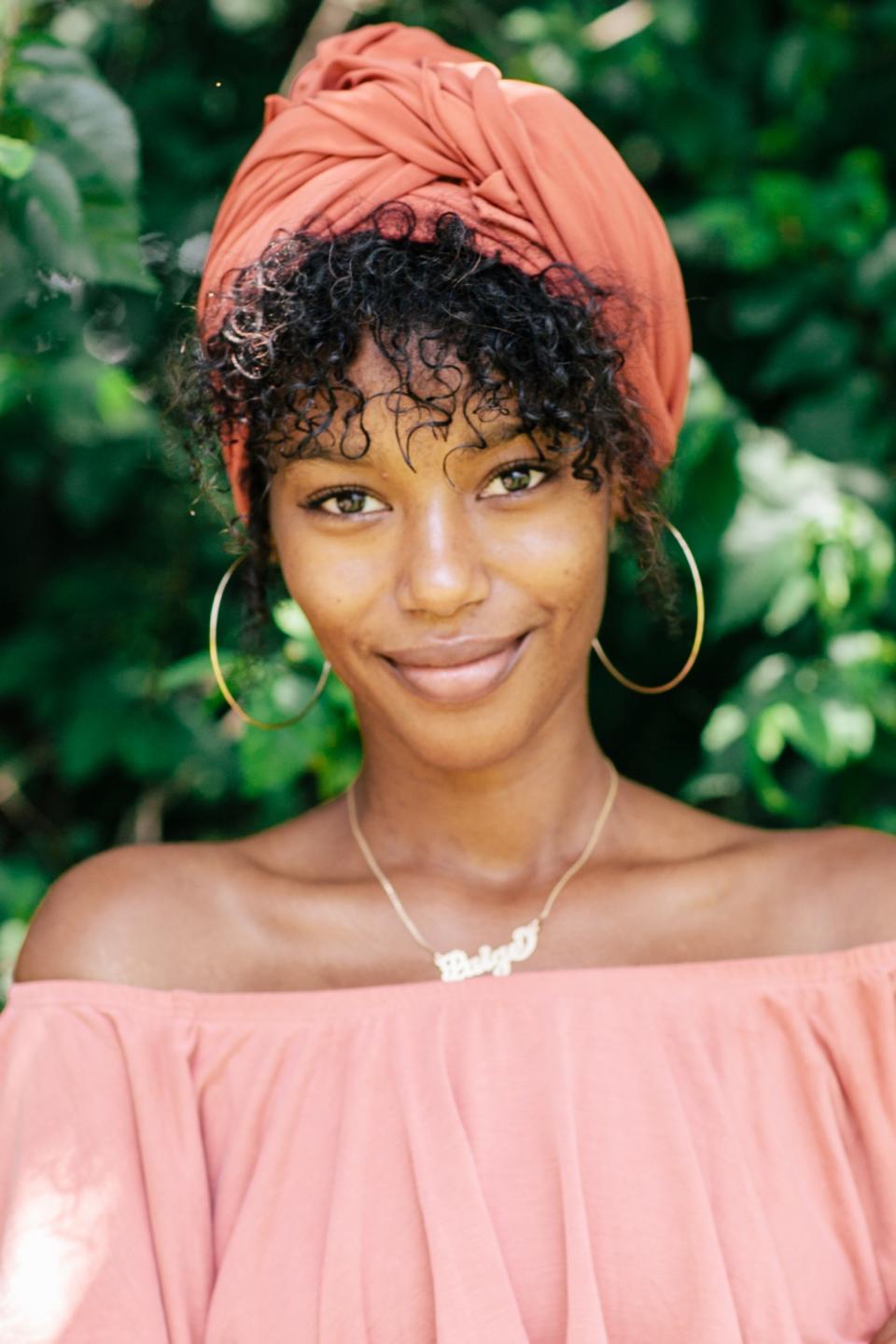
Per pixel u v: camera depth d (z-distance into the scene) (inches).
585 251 50.9
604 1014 52.0
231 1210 51.7
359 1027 52.4
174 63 92.4
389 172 50.3
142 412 79.0
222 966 54.4
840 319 85.0
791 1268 50.7
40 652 91.2
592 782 56.3
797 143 87.7
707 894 54.7
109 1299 49.4
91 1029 52.3
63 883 55.4
